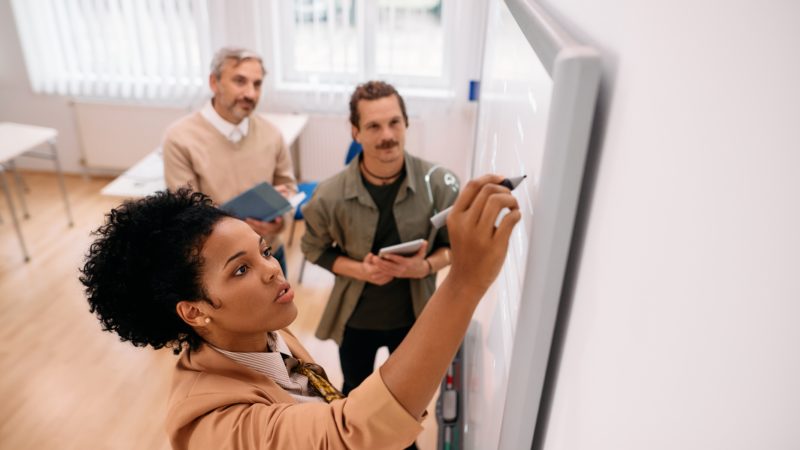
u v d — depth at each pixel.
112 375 2.64
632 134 0.42
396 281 1.79
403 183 1.66
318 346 2.86
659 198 0.37
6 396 2.50
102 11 4.02
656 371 0.36
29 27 4.20
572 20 0.63
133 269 0.78
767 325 0.25
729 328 0.28
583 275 0.53
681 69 0.34
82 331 2.92
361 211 1.68
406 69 3.95
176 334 0.86
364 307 1.84
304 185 3.43
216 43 3.96
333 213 1.70
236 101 2.11
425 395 0.67
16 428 2.35
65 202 3.86
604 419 0.46
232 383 0.82
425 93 3.96
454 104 3.95
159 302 0.79
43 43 4.23
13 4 4.11
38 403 2.47
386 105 1.54
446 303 0.66
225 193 2.23
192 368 0.85
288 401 0.88
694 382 0.31
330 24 3.84
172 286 0.77
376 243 1.75
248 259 0.80
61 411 2.44
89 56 4.24
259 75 2.16
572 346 0.56
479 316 1.33
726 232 0.28
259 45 3.96
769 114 0.25
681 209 0.33
